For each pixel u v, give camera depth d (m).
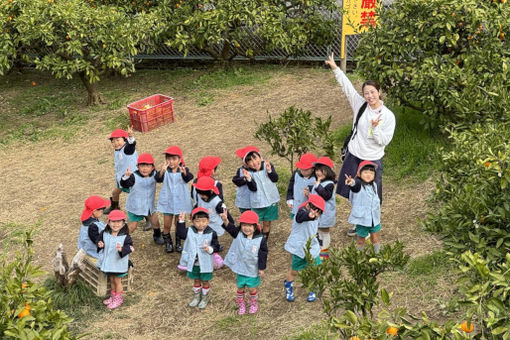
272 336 7.05
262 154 11.39
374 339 4.76
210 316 7.61
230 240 9.19
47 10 12.66
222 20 13.93
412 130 10.77
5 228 10.00
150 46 14.70
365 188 7.89
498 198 5.68
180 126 13.00
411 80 9.88
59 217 10.20
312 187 8.15
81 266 8.05
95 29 12.92
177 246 8.98
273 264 8.48
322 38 14.89
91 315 7.79
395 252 5.88
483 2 10.09
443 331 4.53
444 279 7.41
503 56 9.52
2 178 11.70
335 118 12.41
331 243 8.68
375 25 10.66
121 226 7.68
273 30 14.05
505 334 4.12
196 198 8.52
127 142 9.62
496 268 5.26
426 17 9.96
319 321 7.16
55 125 13.73
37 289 5.48
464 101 8.56
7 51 12.62
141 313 7.79
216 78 15.14
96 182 11.20
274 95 13.86
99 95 14.45
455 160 6.79
